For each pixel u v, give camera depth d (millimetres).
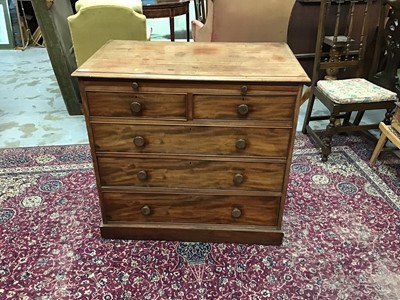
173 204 1703
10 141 2645
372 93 2295
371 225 1866
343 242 1763
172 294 1506
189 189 1661
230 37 2502
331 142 2625
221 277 1583
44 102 3311
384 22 2500
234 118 1488
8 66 4238
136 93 1447
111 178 1646
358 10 3127
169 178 1640
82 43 2635
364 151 2527
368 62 3221
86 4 2492
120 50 1703
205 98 1450
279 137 1521
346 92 2318
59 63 2838
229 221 1734
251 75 1422
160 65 1516
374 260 1663
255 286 1543
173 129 1520
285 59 1612
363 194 2094
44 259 1658
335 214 1941
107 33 2596
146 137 1542
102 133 1536
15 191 2098
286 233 1815
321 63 2570
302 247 1737
